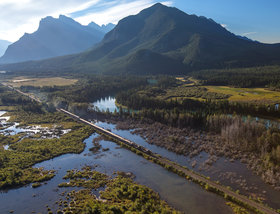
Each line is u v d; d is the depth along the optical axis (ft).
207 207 234.17
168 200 246.68
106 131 490.08
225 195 248.32
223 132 422.41
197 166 326.03
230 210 229.25
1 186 277.85
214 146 389.39
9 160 349.20
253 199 244.42
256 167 313.32
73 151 390.42
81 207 232.12
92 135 482.28
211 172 306.55
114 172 315.17
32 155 367.86
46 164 344.28
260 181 281.74
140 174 307.99
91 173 312.50
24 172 315.78
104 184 281.95
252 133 398.62
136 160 354.74
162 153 377.91
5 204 246.88
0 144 427.33
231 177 291.38
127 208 222.28
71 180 293.23
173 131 475.72
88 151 394.11
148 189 264.93
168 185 278.46
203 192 261.85
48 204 244.01
